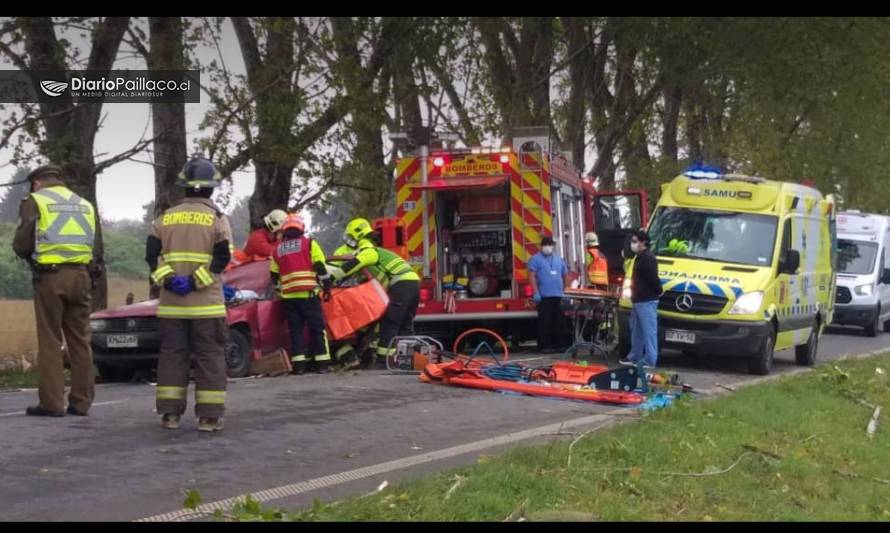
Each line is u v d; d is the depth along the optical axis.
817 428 10.51
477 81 28.64
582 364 13.90
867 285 27.38
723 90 33.25
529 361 15.72
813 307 18.28
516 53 28.48
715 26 24.16
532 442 8.87
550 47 28.83
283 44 19.69
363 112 19.98
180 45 18.62
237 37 21.38
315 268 14.19
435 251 17.73
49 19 17.39
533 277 17.33
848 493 8.16
